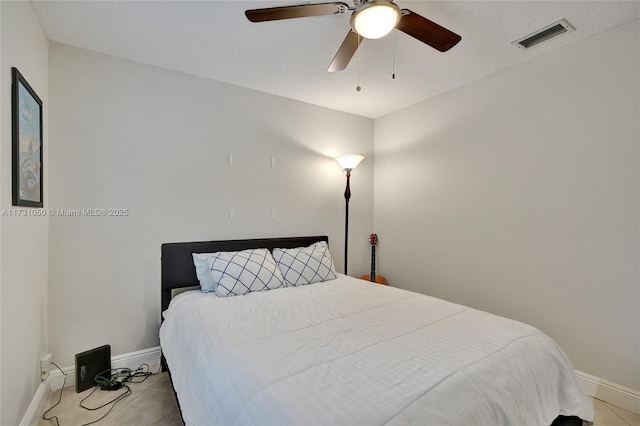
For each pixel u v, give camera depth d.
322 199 3.38
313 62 2.38
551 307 2.22
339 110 3.48
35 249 1.76
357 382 1.04
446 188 2.96
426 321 1.65
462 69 2.49
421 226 3.20
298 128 3.19
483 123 2.64
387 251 3.60
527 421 1.14
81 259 2.14
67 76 2.11
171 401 1.91
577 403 1.38
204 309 1.88
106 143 2.23
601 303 1.99
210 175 2.67
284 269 2.62
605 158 1.97
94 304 2.18
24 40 1.59
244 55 2.28
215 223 2.69
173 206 2.49
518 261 2.41
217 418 1.05
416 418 0.89
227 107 2.75
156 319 2.41
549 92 2.22
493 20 1.86
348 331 1.52
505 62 2.37
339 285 2.55
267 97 2.98
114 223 2.26
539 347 1.40
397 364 1.17
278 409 0.91
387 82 2.74
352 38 1.69
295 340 1.41
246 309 1.88
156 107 2.43
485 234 2.63
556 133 2.19
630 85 1.86
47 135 2.02
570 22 1.87
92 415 1.76
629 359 1.87
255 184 2.92
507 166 2.48
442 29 1.54
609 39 1.94
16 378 1.46
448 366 1.15
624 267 1.89
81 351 2.13
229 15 1.82
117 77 2.28
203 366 1.28
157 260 2.42
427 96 3.07
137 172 2.35
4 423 1.32
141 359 2.33
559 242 2.18
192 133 2.58
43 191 1.90
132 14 1.80
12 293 1.41
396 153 3.49
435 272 3.05
